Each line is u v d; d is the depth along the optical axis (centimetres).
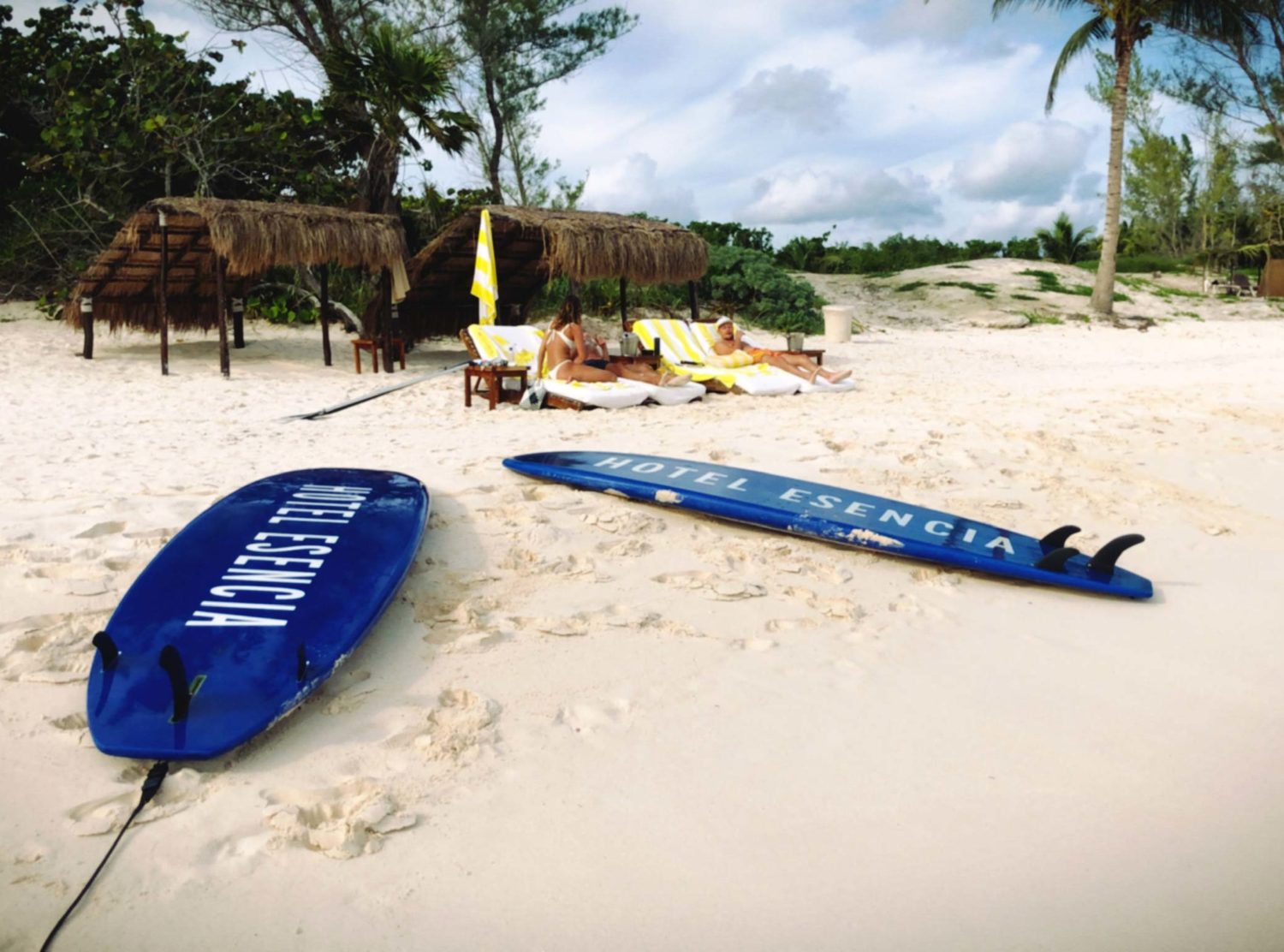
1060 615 443
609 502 549
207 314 1373
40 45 1634
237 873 254
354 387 1109
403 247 1225
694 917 242
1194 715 355
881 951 230
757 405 941
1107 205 2177
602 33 1956
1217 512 602
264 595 381
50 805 281
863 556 494
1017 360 1499
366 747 315
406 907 243
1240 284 2827
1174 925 240
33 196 1563
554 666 372
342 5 1666
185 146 1548
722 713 345
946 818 286
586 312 1794
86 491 540
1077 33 2164
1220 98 2730
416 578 439
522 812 285
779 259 2991
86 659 361
